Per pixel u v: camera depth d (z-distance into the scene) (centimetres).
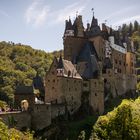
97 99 15438
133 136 7794
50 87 14375
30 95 13862
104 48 17738
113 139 7919
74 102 14562
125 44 19512
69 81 14450
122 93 18412
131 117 8025
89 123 13625
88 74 15538
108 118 8450
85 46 17025
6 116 10744
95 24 17962
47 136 12288
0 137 5153
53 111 13175
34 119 12106
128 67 19312
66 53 17150
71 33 17200
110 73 17338
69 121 13900
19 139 5534
